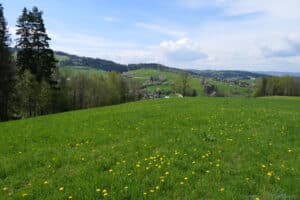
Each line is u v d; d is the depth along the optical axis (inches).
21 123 1029.2
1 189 409.1
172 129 731.4
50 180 423.5
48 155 553.9
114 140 650.2
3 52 2153.1
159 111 1066.1
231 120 827.4
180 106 1261.1
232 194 358.6
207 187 383.9
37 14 2431.1
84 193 373.7
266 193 363.9
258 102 1643.7
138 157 504.4
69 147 615.8
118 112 1093.8
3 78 2129.7
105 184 396.2
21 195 378.3
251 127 733.9
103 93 3821.4
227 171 437.7
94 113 1141.7
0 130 890.7
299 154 521.7
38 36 2438.5
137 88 5022.1
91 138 677.9
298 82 6043.3
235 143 585.6
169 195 367.6
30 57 2437.3
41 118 1147.9
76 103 3508.9
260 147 558.9
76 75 3577.8
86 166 472.4
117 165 467.5
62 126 862.5
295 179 404.8
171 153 520.4
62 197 365.4
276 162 482.6
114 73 4227.4
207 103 1434.5
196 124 794.8
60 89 2881.4
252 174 425.4
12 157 554.3
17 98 2316.7
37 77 2469.2
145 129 745.6
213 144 581.0
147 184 395.9
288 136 649.0
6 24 2209.6
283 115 940.0
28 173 464.8
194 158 499.5
